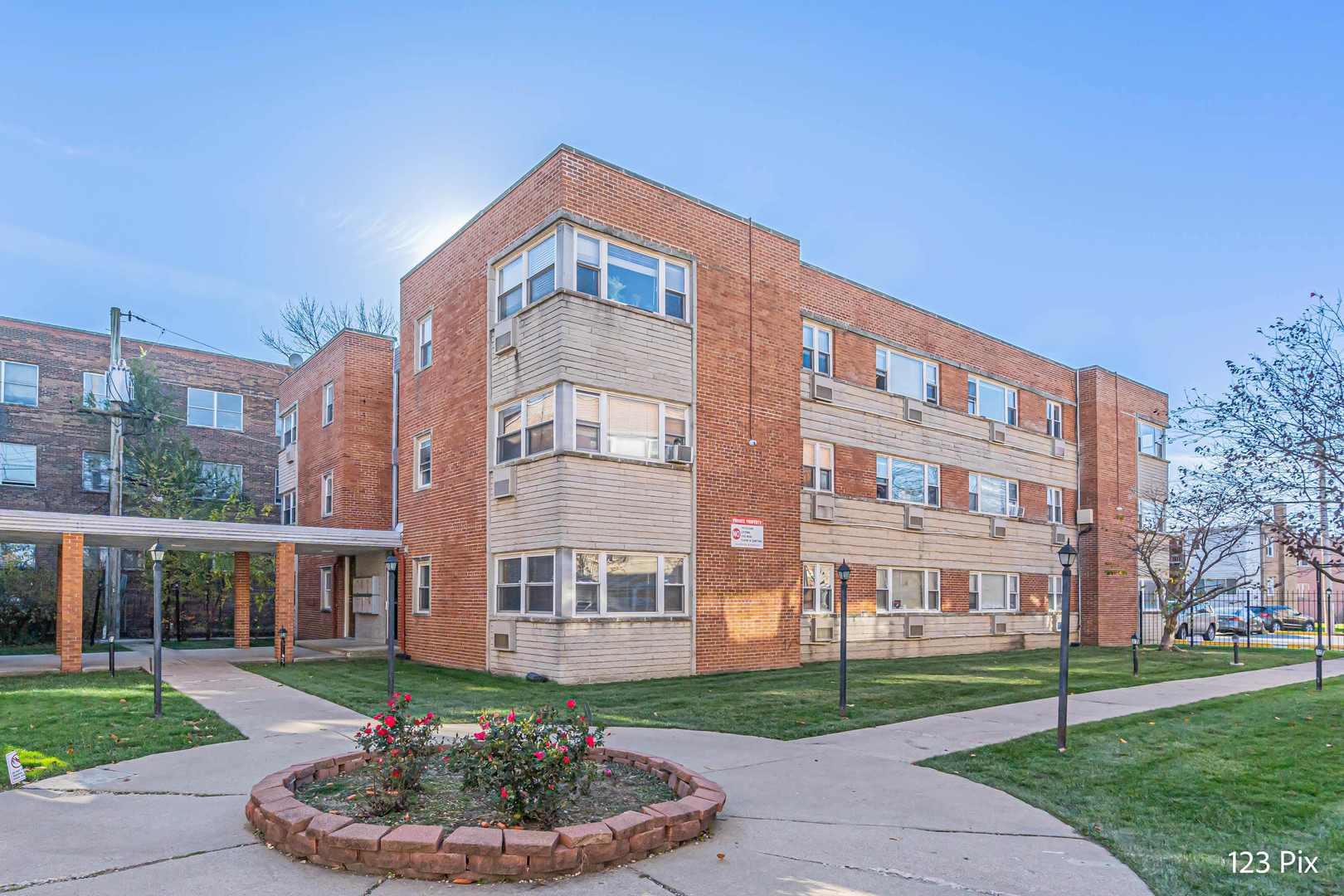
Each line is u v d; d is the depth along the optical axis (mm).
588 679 14984
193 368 33000
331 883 5305
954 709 12453
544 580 15492
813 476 20750
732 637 17062
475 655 17297
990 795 7625
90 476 30328
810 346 21000
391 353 24969
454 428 18750
